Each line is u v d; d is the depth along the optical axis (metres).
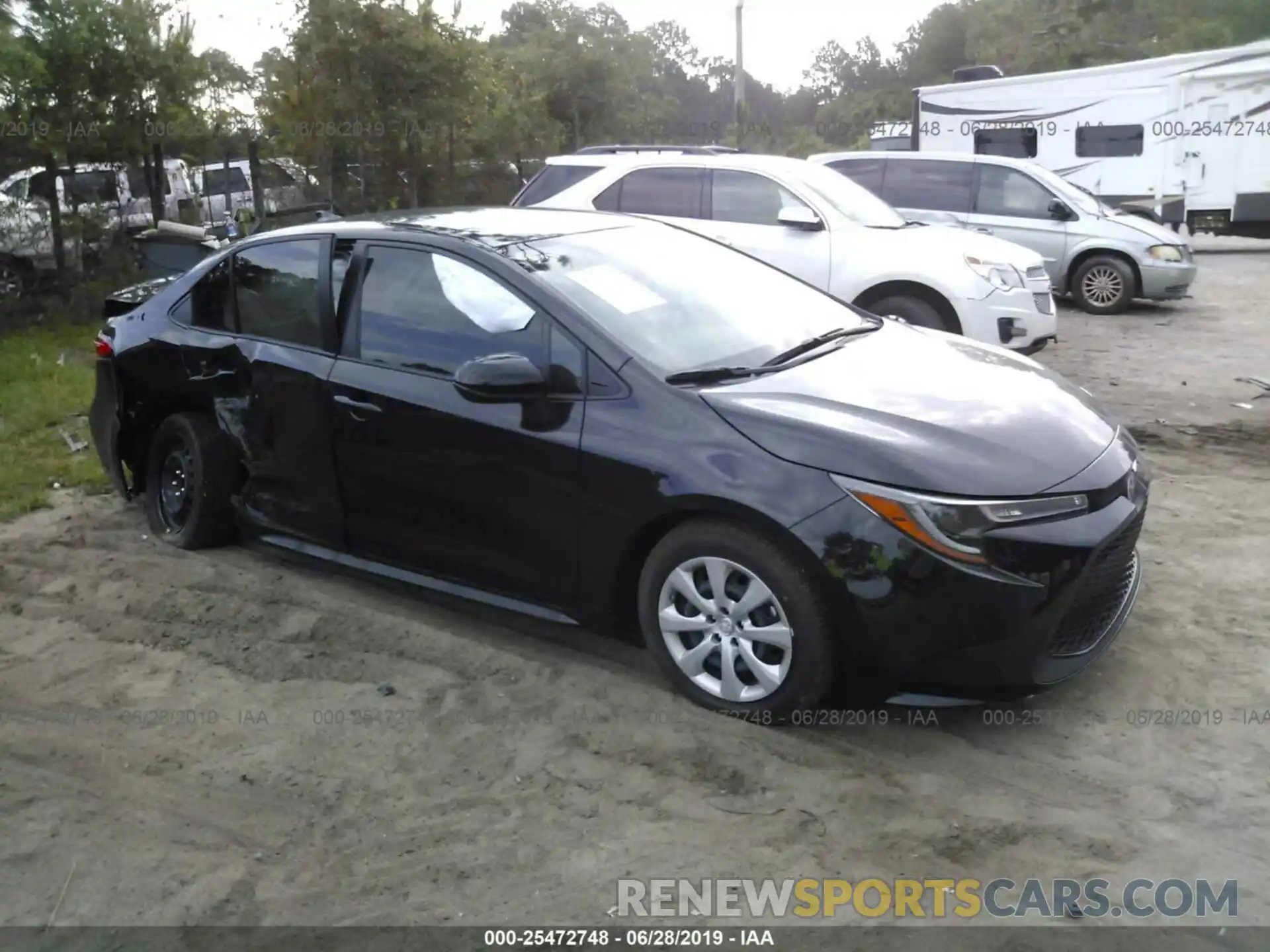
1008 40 43.44
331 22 14.84
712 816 3.66
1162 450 7.49
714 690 4.19
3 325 12.09
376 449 4.89
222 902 3.37
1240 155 17.34
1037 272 9.63
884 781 3.80
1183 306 14.21
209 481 5.72
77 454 7.84
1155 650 4.63
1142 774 3.82
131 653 4.91
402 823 3.70
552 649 4.80
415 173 16.20
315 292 5.22
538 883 3.39
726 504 3.97
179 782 3.97
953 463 3.88
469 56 15.76
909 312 9.31
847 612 3.84
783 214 9.52
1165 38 32.31
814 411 4.12
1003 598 3.77
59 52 12.19
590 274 4.81
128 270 13.23
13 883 3.50
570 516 4.36
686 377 4.33
